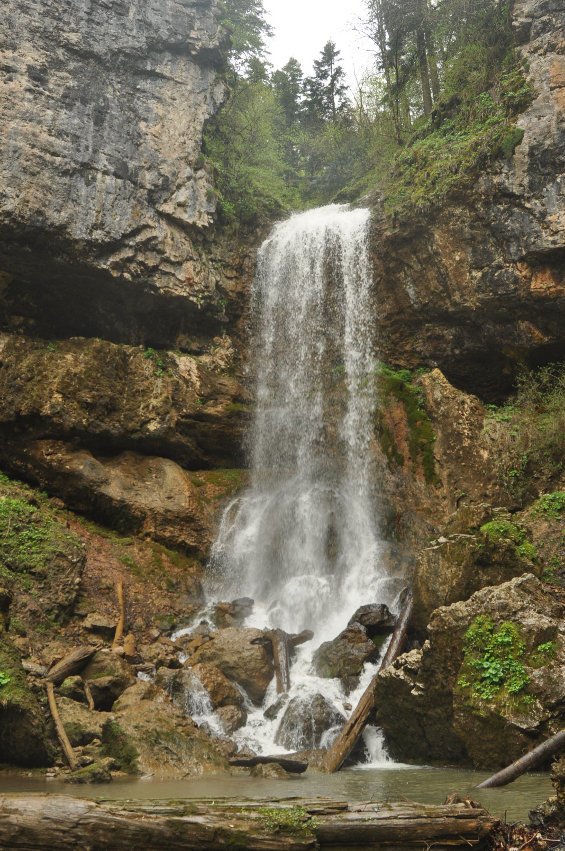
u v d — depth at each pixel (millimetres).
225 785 8398
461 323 18109
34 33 16828
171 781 8773
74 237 16406
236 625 15102
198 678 11625
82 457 16531
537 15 17203
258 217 21953
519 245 16250
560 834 5359
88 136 17141
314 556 17234
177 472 17484
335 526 17234
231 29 20906
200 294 18797
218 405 18859
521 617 9539
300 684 12055
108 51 18000
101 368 17047
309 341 20047
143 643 14133
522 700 8898
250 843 5180
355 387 18719
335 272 20016
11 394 16219
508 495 15555
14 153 15914
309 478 18469
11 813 5254
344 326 19750
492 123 17203
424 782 8234
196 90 19766
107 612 14094
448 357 18656
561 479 15281
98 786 8391
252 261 21078
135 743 9477
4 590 12438
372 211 19719
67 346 17141
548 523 13062
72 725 9977
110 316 18391
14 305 17547
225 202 20594
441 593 11438
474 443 16344
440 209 17594
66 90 17016
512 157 16406
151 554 16047
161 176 18328
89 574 14578
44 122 16500
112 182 17344
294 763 9297
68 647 12727
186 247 18641
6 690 9703
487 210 16766
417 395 17844
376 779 8594
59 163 16516
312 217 21344
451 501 16094
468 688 9359
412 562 15727
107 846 5168
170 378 18219
